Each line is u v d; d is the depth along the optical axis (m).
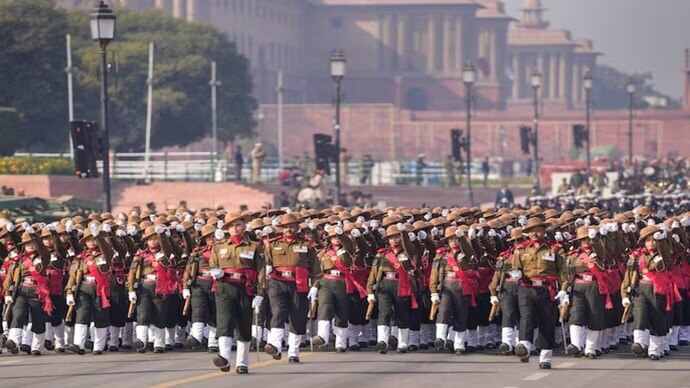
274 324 72.62
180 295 80.44
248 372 68.94
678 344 83.94
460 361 74.44
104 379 67.00
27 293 78.50
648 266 75.50
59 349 80.75
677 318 80.69
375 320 82.44
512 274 72.62
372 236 78.81
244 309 68.56
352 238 78.00
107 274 78.81
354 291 79.50
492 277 80.00
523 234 72.81
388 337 77.94
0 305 81.38
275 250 73.06
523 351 72.81
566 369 71.06
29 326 79.81
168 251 79.00
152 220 90.12
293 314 73.06
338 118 173.12
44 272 78.56
